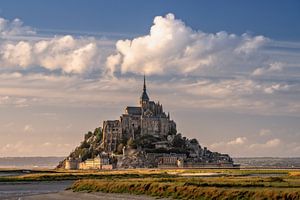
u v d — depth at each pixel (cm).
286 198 9131
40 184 19538
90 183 14912
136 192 12588
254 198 9531
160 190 11888
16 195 13725
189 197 10762
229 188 11019
